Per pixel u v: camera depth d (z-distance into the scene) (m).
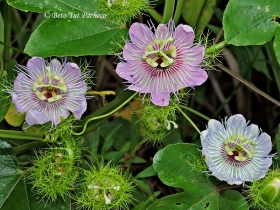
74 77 0.26
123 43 0.27
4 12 0.31
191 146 0.28
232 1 0.26
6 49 0.32
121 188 0.26
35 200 0.28
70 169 0.26
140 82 0.26
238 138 0.27
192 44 0.26
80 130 0.29
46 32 0.26
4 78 0.29
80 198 0.26
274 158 0.29
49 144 0.29
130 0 0.26
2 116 0.27
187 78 0.26
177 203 0.27
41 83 0.26
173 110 0.27
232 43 0.26
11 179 0.28
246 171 0.27
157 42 0.26
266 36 0.26
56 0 0.27
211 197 0.28
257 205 0.28
